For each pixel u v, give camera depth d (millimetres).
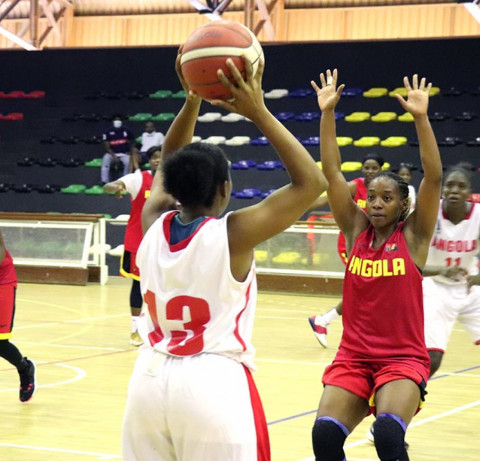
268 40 25453
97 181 23016
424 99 4180
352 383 4129
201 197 2959
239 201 21578
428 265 5668
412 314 4203
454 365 9344
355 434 6223
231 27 2805
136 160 21562
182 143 3330
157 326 3016
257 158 22500
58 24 28234
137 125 23766
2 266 6875
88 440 5938
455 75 22031
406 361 4125
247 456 2842
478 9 22875
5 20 28969
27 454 5551
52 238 16922
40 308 13398
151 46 23984
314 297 15430
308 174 2883
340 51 22828
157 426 2922
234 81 2762
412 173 21297
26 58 24766
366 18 26047
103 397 7367
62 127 24234
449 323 6152
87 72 24453
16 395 7406
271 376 8406
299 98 22844
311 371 8711
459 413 6977
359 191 9742
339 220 4578
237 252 2889
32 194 22703
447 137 21672
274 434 6129
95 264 17016
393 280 4211
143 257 3023
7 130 24469
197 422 2826
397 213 4359
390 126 22125
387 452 3807
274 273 15930
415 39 22219
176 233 2980
